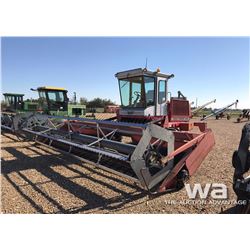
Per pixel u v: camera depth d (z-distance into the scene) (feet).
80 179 18.37
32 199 14.98
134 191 16.26
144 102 26.09
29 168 20.97
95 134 23.21
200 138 17.03
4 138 36.70
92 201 14.84
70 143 18.19
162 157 15.17
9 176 18.94
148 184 13.97
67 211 13.58
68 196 15.46
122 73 27.53
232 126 70.69
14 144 31.30
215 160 25.05
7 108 58.90
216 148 32.17
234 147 33.22
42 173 19.69
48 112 48.16
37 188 16.63
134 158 13.15
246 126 11.93
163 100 27.55
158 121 26.20
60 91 49.47
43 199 14.99
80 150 20.44
